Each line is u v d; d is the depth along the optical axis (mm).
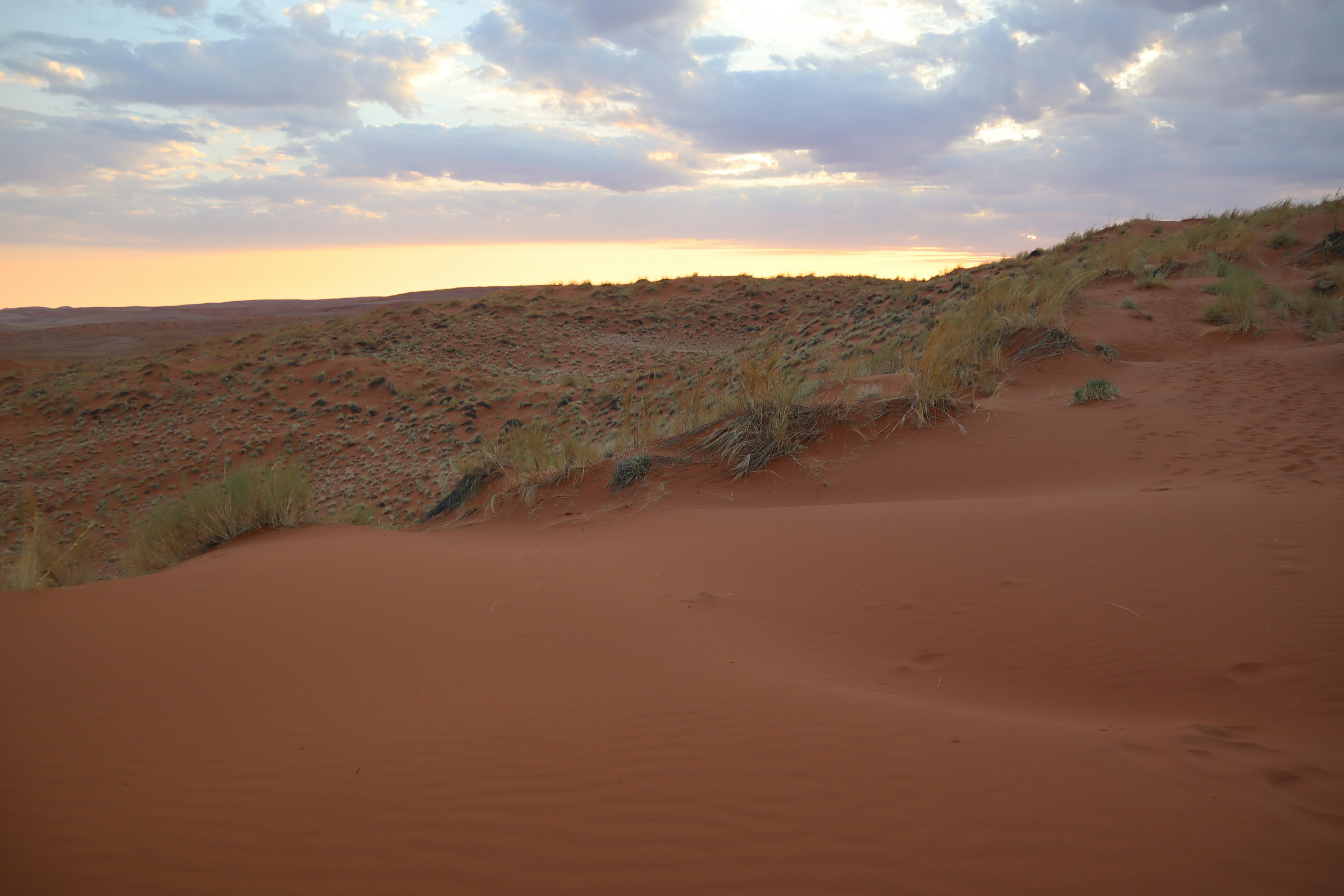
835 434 12336
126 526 29188
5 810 3123
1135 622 4941
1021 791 3105
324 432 37344
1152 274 23859
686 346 53469
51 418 40500
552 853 2838
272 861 2811
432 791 3283
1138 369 15281
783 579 6828
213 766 3523
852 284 64188
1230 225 27750
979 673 4680
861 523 8227
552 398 38688
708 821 3008
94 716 4062
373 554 8375
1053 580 5758
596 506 11836
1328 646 4312
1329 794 3006
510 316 59875
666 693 4355
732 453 12211
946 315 15977
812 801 3113
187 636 5422
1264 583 5191
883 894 2551
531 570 7570
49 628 5523
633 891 2611
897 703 4156
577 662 4957
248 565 7875
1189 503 7219
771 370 13031
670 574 7375
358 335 54562
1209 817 2873
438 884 2666
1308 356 14297
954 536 7188
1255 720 3768
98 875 2727
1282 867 2572
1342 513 6445
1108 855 2678
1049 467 10062
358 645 5285
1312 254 23516
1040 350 15891
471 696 4375
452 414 38219
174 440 36906
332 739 3816
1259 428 10484
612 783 3326
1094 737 3582
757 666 4895
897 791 3154
